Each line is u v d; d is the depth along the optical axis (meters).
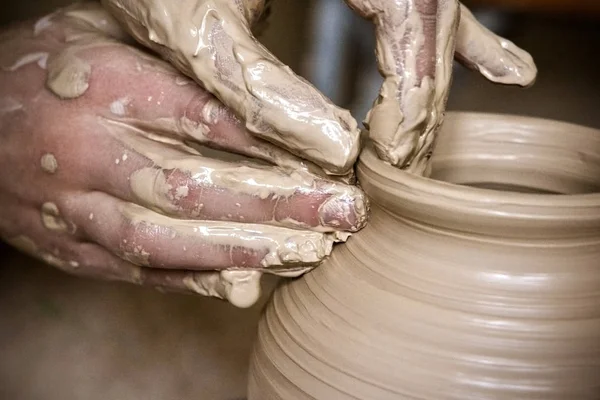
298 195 1.01
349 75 3.09
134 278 1.23
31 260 2.03
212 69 1.00
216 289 1.12
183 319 1.78
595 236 0.91
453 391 0.86
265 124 0.98
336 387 0.93
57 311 1.82
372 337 0.92
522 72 1.24
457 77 3.28
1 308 1.82
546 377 0.86
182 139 1.15
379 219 1.00
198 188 1.05
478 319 0.89
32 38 1.24
